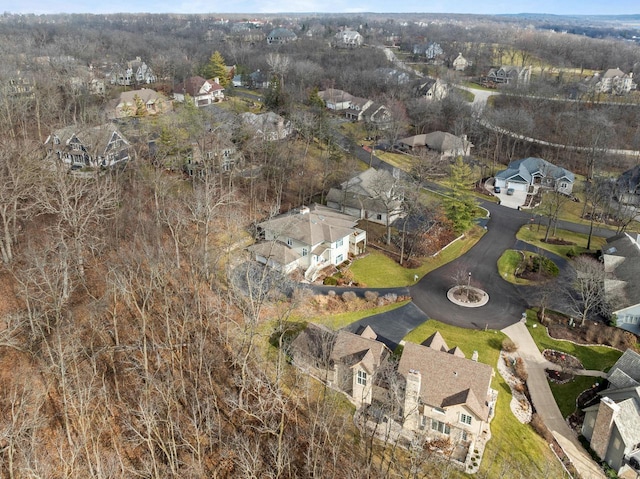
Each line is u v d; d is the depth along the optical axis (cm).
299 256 7562
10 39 18262
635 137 13225
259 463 4234
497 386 5738
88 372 4659
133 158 9119
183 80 15412
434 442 4962
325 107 14262
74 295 5628
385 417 5081
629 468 4847
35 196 6288
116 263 5925
